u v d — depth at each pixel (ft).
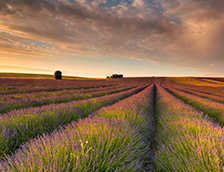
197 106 28.91
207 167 5.87
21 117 12.32
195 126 10.14
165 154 7.98
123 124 9.55
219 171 5.44
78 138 7.04
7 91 43.86
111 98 32.07
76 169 4.96
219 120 18.11
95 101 24.79
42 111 14.84
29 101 23.45
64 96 33.40
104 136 7.30
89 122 9.83
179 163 6.61
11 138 9.57
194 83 236.63
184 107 20.81
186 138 8.29
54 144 6.30
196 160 6.45
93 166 5.13
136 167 6.20
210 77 346.13
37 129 11.28
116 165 5.83
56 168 4.88
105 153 6.15
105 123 9.30
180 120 12.07
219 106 23.99
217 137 7.67
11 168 5.13
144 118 14.33
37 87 66.03
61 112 14.85
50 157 5.42
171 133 10.50
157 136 12.19
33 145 6.48
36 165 5.10
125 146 7.06
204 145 6.97
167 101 28.63
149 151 9.69
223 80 283.59
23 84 83.41
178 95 54.65
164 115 16.96
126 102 22.63
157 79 312.09
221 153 6.25
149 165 8.35
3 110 18.08
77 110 16.98
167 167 7.22
